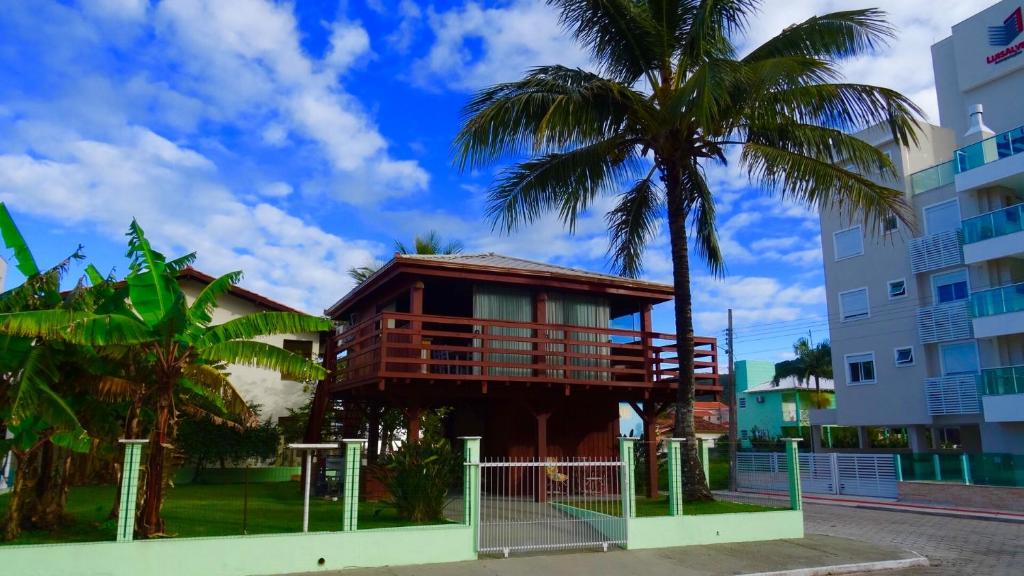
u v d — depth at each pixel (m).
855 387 32.28
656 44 15.86
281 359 11.22
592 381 17.78
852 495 27.33
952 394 28.02
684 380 16.28
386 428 22.28
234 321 11.17
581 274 19.64
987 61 30.20
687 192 18.58
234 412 12.55
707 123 13.68
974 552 14.21
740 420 62.78
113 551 9.26
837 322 33.38
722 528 13.58
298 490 19.31
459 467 14.28
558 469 19.23
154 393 11.08
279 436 24.08
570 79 15.29
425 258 17.39
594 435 20.36
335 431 23.25
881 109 14.73
